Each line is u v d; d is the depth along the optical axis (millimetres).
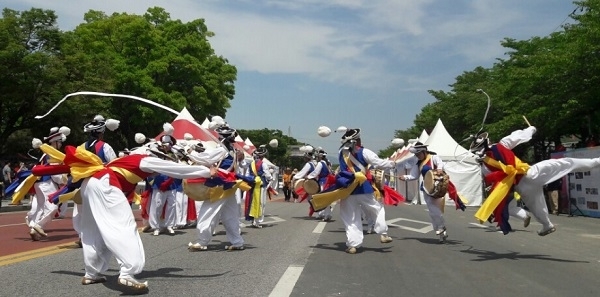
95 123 8445
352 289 6648
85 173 6461
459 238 11867
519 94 25062
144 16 40469
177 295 6219
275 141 12656
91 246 6707
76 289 6469
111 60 34812
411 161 19781
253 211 14133
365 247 10320
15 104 28234
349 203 9672
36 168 6895
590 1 20656
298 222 16172
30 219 11289
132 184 6656
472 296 6352
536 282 7117
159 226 12328
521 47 29766
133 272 6137
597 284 7004
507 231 8984
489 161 8875
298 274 7500
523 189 8797
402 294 6426
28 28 28031
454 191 11547
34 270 7656
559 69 21438
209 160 7590
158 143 9117
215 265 8203
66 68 28156
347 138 9508
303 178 11336
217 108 41562
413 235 12492
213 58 42219
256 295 6242
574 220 17109
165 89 38000
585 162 8719
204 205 9703
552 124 23125
